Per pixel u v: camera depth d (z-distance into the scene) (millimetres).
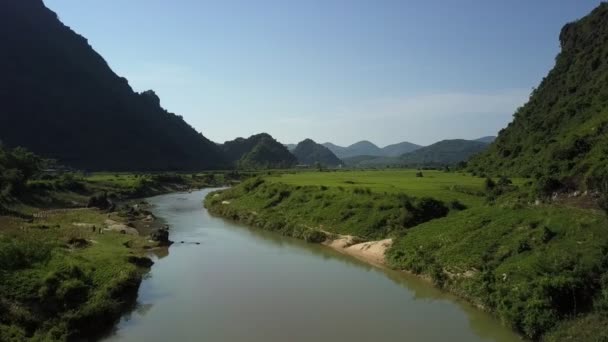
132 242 53781
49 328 27703
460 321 31672
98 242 49750
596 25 110812
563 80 106938
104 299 31844
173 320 31906
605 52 94938
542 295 28250
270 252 53406
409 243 47188
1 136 164875
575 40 117062
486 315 32375
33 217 67500
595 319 25797
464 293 35594
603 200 34844
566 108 88062
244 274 43656
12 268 32219
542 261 32000
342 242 55625
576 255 30812
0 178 81938
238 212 80375
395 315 32875
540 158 75562
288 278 42375
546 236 34812
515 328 28766
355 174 119625
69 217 69938
